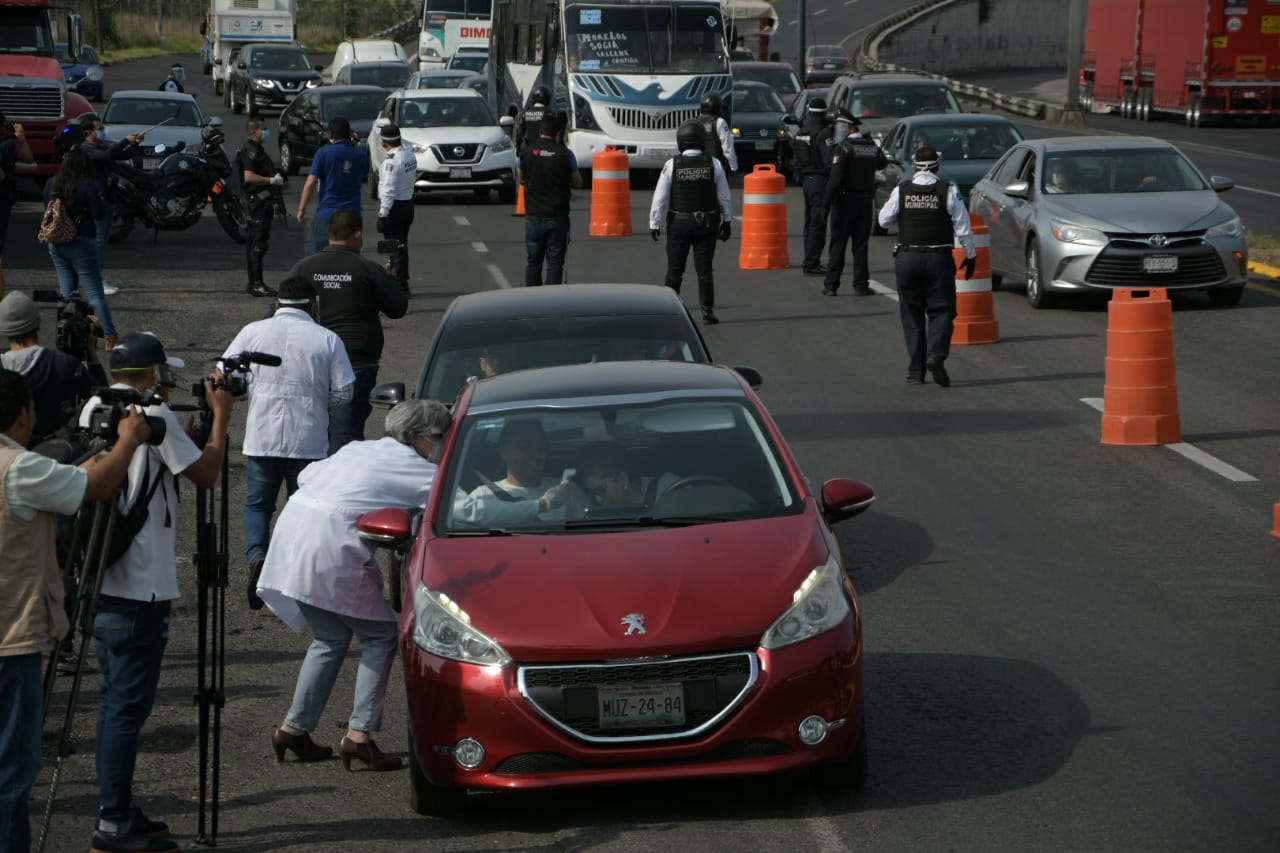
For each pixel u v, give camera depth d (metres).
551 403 22.08
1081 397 42.41
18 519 15.65
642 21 99.69
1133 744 20.31
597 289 29.91
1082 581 27.47
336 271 32.00
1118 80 158.50
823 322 54.84
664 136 98.56
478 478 20.98
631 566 19.03
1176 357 47.53
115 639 17.61
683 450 21.23
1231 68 139.50
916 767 19.83
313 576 20.36
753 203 68.38
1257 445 36.75
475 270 67.81
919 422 39.97
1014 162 60.50
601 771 18.08
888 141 77.81
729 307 58.47
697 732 18.03
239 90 158.50
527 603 18.59
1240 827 17.75
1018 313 56.19
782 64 130.25
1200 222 54.31
